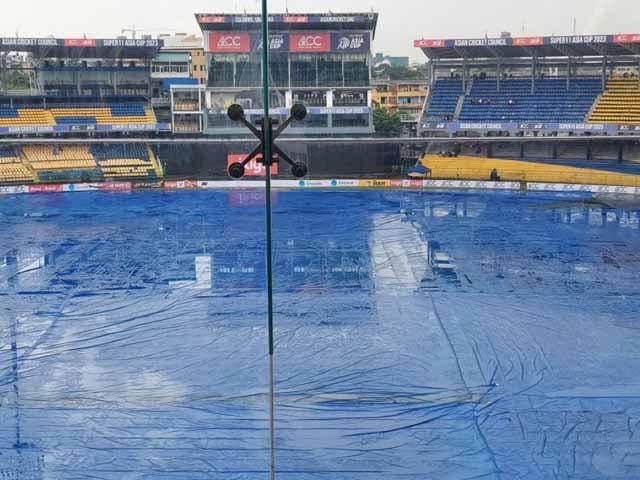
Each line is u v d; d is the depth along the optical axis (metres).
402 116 118.81
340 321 33.78
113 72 88.56
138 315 34.97
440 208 65.25
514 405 24.80
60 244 51.19
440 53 85.31
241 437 22.56
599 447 21.84
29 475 20.34
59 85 86.94
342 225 57.28
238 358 29.28
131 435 22.75
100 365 28.70
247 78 84.56
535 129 78.69
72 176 81.06
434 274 42.31
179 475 20.33
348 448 21.88
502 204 67.25
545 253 47.22
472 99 86.56
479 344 30.67
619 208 64.12
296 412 24.33
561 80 85.12
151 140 81.75
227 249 49.12
